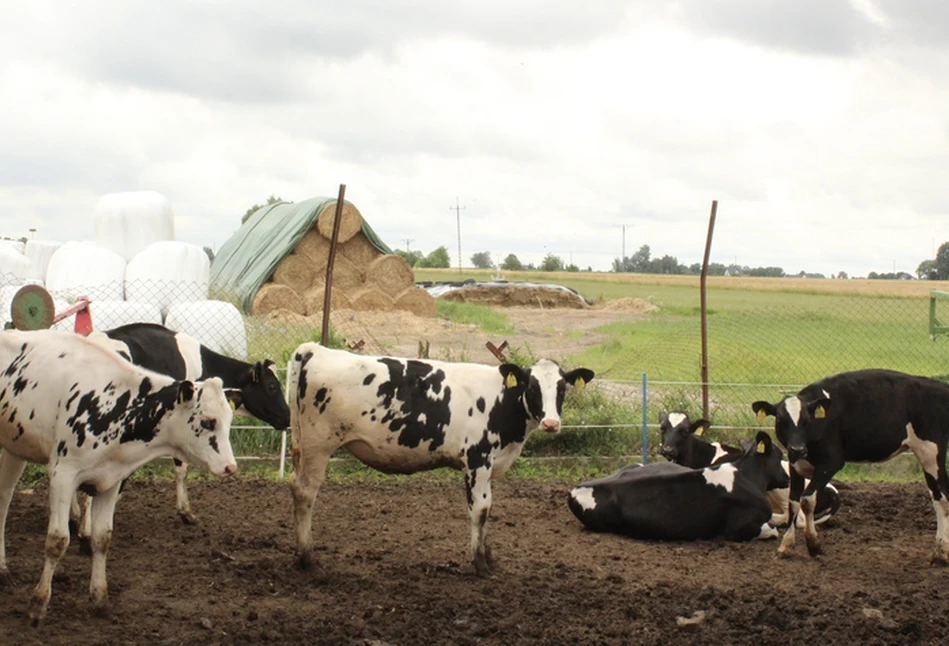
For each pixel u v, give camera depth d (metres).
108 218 25.84
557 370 8.90
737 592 8.45
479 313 39.47
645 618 7.77
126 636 6.86
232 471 7.34
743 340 25.84
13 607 7.23
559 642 7.20
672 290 72.81
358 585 8.30
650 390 17.81
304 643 6.94
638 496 10.27
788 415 9.43
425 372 8.77
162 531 9.84
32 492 11.33
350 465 13.53
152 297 22.33
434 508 11.46
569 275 111.44
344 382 8.52
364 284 35.91
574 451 14.37
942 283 91.44
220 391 7.39
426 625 7.42
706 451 12.15
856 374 9.77
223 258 39.62
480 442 8.81
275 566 8.66
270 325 20.84
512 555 9.53
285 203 40.34
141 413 7.25
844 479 14.09
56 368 7.29
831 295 62.78
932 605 8.16
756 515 10.24
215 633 7.01
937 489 9.65
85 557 8.77
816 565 9.46
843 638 7.42
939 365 21.28
